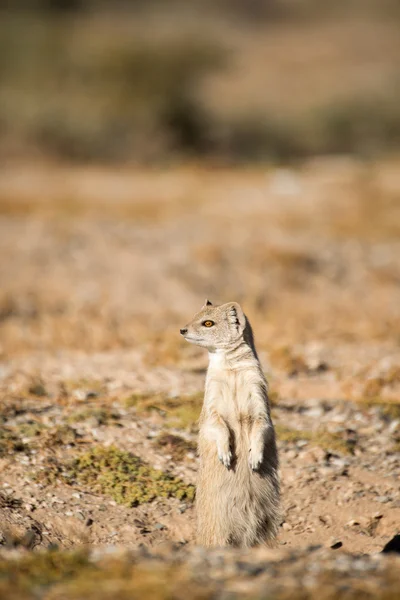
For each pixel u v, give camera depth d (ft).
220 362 29.99
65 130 175.11
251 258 81.87
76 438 38.04
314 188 124.47
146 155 177.88
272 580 21.22
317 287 77.25
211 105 229.86
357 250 88.89
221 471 29.04
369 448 38.91
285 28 440.45
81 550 24.27
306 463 37.45
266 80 285.43
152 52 234.99
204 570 21.90
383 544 31.81
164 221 100.99
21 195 119.24
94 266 78.13
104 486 34.73
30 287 71.87
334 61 326.24
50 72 213.46
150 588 20.54
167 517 33.22
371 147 204.03
